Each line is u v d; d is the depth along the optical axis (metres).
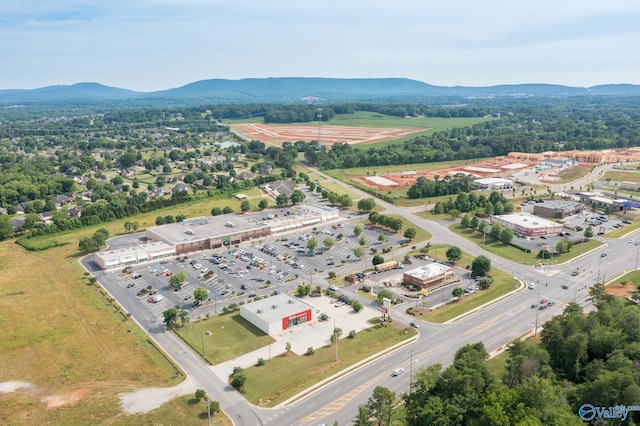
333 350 162.38
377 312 191.00
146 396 137.50
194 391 140.25
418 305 196.88
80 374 148.00
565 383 131.00
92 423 125.62
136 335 172.25
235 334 174.38
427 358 156.38
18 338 168.62
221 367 153.12
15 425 124.75
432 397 120.88
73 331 174.00
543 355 134.25
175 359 157.88
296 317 180.75
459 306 193.88
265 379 145.88
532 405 111.81
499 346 162.50
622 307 160.00
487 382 124.88
